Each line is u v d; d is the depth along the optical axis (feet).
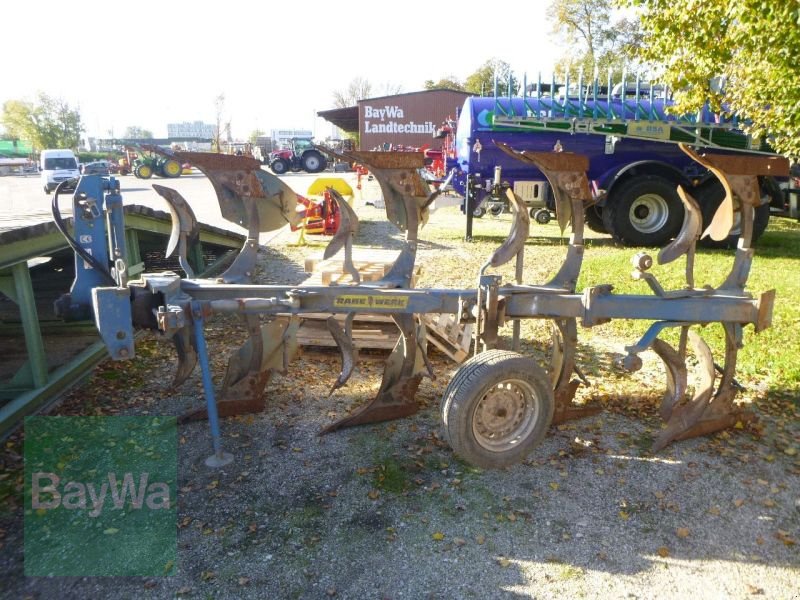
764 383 15.72
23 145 212.64
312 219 39.58
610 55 111.55
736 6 19.88
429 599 8.59
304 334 17.06
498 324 11.50
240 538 9.82
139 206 20.94
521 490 11.10
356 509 10.55
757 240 37.22
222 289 11.61
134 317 10.79
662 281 25.79
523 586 8.81
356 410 13.61
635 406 14.53
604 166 35.73
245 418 13.82
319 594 8.67
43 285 25.35
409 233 11.91
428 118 103.40
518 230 11.49
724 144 34.91
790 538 9.82
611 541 9.75
